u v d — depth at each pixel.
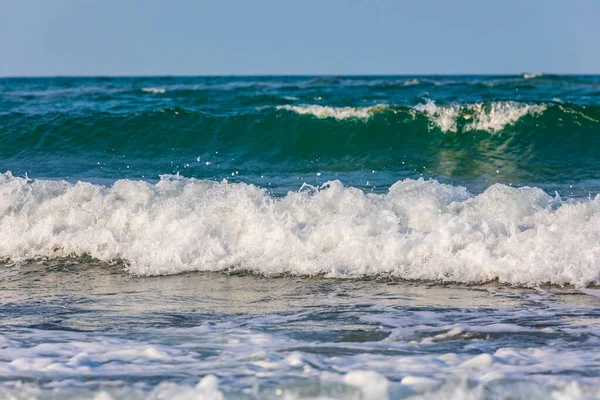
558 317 19.03
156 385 13.68
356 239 24.56
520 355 15.62
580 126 53.41
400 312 19.66
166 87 119.88
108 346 16.70
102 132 54.41
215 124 55.16
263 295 21.62
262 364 14.99
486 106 54.94
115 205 28.48
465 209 26.91
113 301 21.22
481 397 12.91
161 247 25.53
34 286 23.05
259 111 57.06
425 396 12.95
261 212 26.89
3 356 15.85
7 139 54.31
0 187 29.67
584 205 26.86
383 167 47.31
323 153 52.16
